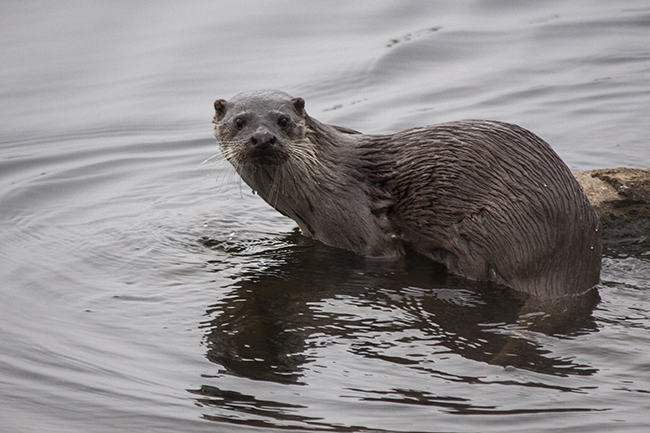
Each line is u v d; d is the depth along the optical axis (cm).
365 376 961
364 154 1372
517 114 2062
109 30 2880
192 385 956
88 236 1476
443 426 852
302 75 2420
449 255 1324
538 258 1185
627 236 1406
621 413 862
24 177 1823
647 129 1911
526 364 974
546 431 837
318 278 1284
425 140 1305
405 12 2941
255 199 1680
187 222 1546
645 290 1199
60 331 1106
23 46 2738
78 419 895
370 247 1371
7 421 892
